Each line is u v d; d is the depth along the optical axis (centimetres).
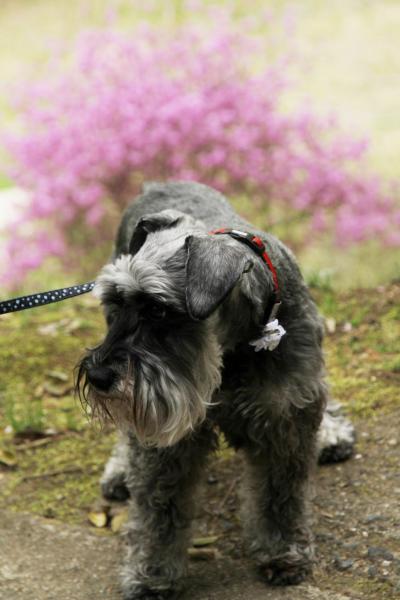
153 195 568
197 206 532
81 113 1062
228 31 1099
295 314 430
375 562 444
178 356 392
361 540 464
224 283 366
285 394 413
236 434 442
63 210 1045
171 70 1079
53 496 550
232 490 540
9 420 646
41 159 1052
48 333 800
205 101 1032
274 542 446
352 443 551
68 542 498
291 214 1069
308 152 1121
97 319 831
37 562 478
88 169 1031
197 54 1062
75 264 1085
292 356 418
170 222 430
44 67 1802
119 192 1048
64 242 1074
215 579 454
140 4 1716
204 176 1038
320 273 920
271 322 400
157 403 385
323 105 1523
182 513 445
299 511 450
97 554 485
